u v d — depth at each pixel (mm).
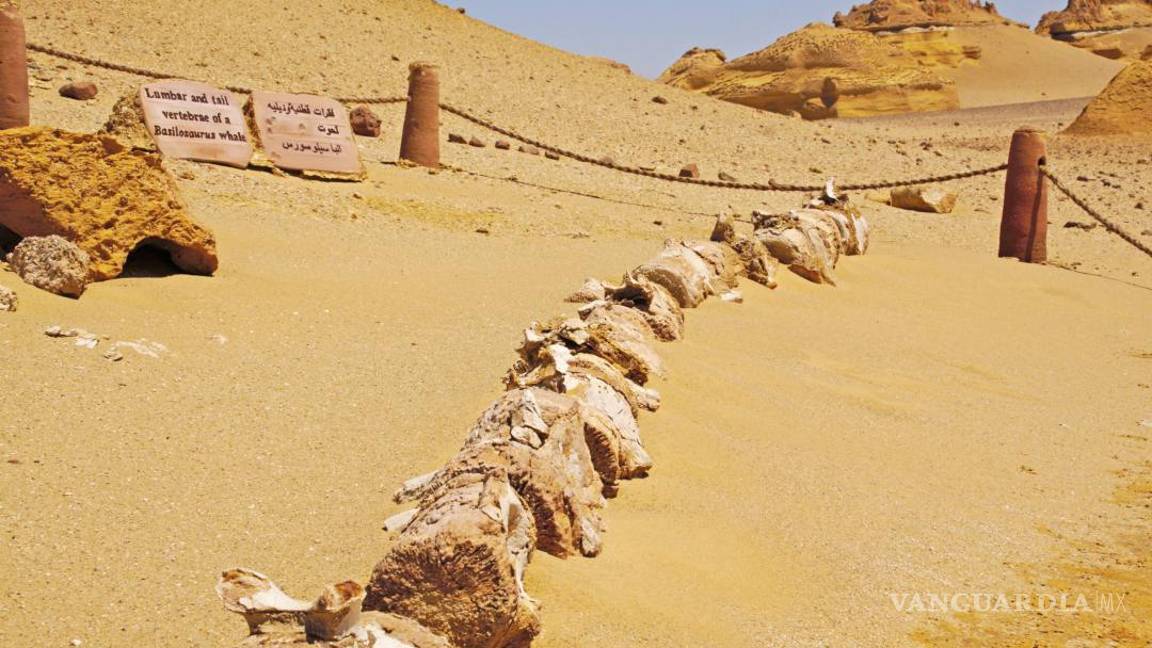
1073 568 6594
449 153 20141
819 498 7102
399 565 4707
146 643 4641
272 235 11859
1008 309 13930
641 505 6598
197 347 8102
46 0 26406
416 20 35625
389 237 13008
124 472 6043
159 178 9617
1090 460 8641
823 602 5824
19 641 4555
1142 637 5715
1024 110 69438
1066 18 118375
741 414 8328
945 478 7867
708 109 34438
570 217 15930
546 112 28234
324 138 15305
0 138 9000
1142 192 25875
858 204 21938
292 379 7719
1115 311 14516
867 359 10773
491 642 4707
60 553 5199
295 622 4262
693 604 5539
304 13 31688
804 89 73688
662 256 11344
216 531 5562
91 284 9008
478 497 5035
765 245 13344
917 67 78188
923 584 6168
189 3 29156
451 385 7914
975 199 24391
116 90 20172
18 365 7129
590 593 5422
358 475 6340
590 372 7270
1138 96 39281
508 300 10609
